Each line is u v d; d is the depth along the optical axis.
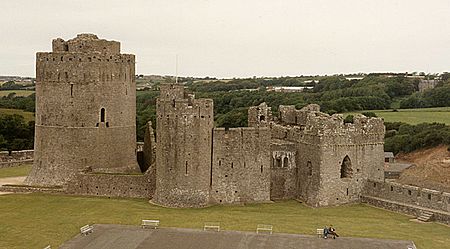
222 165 66.81
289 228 54.53
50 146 73.75
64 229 53.09
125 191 69.31
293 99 175.50
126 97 76.88
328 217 60.44
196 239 49.16
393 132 141.62
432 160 115.25
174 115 64.12
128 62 76.94
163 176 65.00
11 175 83.75
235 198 67.19
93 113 73.12
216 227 53.50
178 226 54.59
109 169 74.75
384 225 56.97
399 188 65.25
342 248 46.94
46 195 69.19
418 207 61.94
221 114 159.25
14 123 125.81
